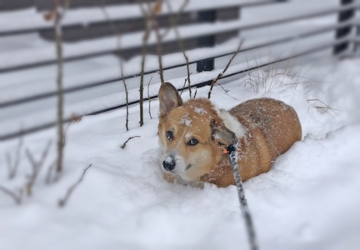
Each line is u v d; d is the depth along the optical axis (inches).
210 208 34.0
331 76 77.0
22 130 37.2
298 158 41.3
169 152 35.7
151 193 35.5
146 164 39.3
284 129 43.3
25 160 36.2
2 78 52.1
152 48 69.9
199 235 30.7
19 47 57.1
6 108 46.0
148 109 54.1
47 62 47.3
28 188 30.8
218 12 84.6
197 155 36.2
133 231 30.3
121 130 47.3
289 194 36.4
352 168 41.1
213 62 63.6
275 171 40.1
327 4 122.8
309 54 92.0
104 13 53.6
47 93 45.2
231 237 30.1
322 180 39.3
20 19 46.3
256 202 35.3
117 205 33.0
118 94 52.3
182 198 35.4
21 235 27.5
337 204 35.9
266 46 85.3
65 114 46.3
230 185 37.5
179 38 57.7
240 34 87.8
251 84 64.0
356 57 96.8
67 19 51.4
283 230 31.8
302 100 57.1
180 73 62.2
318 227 32.6
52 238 27.7
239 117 41.4
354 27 107.9
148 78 59.0
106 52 53.8
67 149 40.8
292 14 91.6
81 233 28.8
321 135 49.9
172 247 29.2
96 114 50.8
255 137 39.9
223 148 36.7
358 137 45.1
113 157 41.2
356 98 65.0
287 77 64.6
